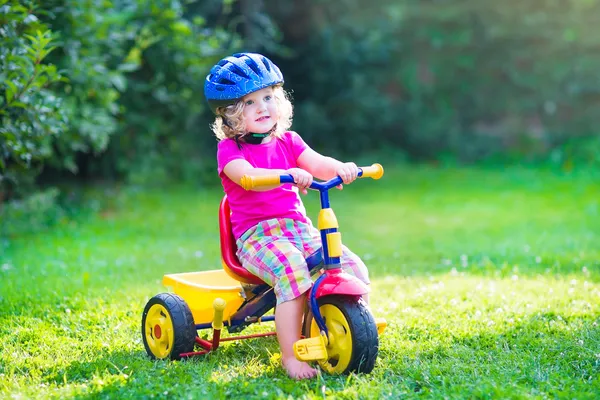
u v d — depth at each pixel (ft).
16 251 22.49
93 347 12.53
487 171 47.78
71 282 17.63
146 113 33.86
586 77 53.26
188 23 32.27
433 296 15.65
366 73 52.16
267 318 12.53
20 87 16.88
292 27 49.75
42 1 23.03
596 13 52.65
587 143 50.37
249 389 10.12
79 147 27.76
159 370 10.91
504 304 14.71
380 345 12.19
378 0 52.54
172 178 41.22
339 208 35.01
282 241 11.25
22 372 11.23
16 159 18.84
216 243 24.91
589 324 13.19
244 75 11.65
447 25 52.95
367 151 52.60
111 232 26.84
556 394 9.82
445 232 27.96
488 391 9.83
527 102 54.49
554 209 33.30
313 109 50.60
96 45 26.48
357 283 10.52
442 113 53.88
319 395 9.83
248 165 11.30
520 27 52.49
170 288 16.93
